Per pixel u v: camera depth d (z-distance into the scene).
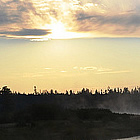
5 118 67.75
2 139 52.41
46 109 71.06
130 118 84.44
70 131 61.50
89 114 80.19
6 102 105.31
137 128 73.00
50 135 58.62
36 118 68.50
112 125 73.12
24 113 70.19
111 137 62.53
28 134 57.06
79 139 58.34
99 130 66.38
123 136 64.12
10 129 58.06
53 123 64.38
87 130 64.69
